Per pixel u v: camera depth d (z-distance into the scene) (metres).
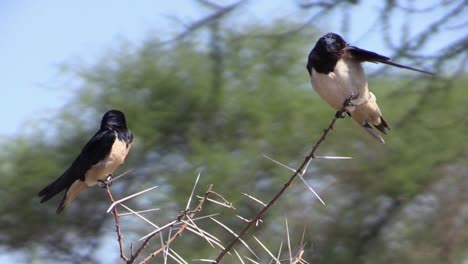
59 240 20.06
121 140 10.59
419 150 16.28
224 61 16.64
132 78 19.02
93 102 19.41
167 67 18.80
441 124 15.50
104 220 19.69
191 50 18.59
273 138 17.92
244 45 16.00
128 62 19.16
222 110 18.41
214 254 16.41
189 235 16.73
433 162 16.30
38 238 20.09
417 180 16.75
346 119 17.59
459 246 17.69
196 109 18.59
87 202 19.41
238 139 18.34
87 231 19.83
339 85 9.58
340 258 17.17
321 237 17.31
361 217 17.47
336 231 17.41
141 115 18.83
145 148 18.69
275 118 18.06
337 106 9.77
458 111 15.23
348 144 17.58
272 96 17.98
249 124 18.23
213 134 18.64
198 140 18.45
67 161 19.53
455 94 14.51
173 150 18.80
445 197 17.45
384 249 17.66
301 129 18.02
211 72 17.95
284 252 16.42
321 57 9.56
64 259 20.16
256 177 17.55
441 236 17.70
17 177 19.59
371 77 12.44
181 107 18.75
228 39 15.84
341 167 17.36
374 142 17.17
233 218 16.92
